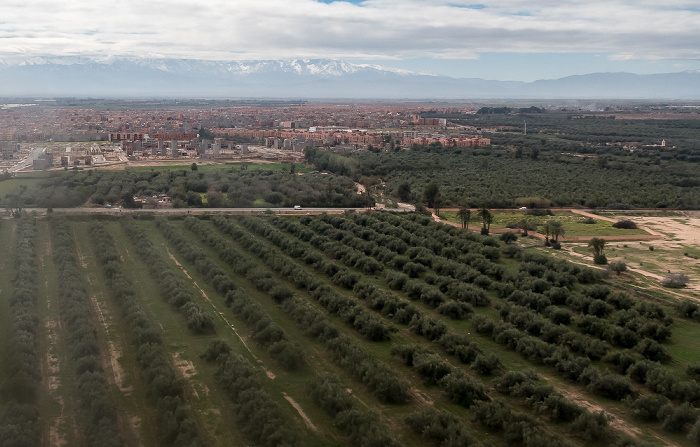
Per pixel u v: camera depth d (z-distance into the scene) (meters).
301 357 101.25
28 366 91.38
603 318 125.19
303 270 150.75
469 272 150.75
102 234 178.12
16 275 137.25
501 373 99.44
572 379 97.44
